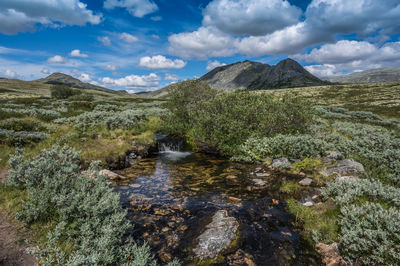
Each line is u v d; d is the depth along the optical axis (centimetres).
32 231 413
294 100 1456
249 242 499
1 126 1091
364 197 575
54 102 2914
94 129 1431
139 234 523
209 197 748
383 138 1127
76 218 454
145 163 1191
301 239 511
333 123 1891
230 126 1354
